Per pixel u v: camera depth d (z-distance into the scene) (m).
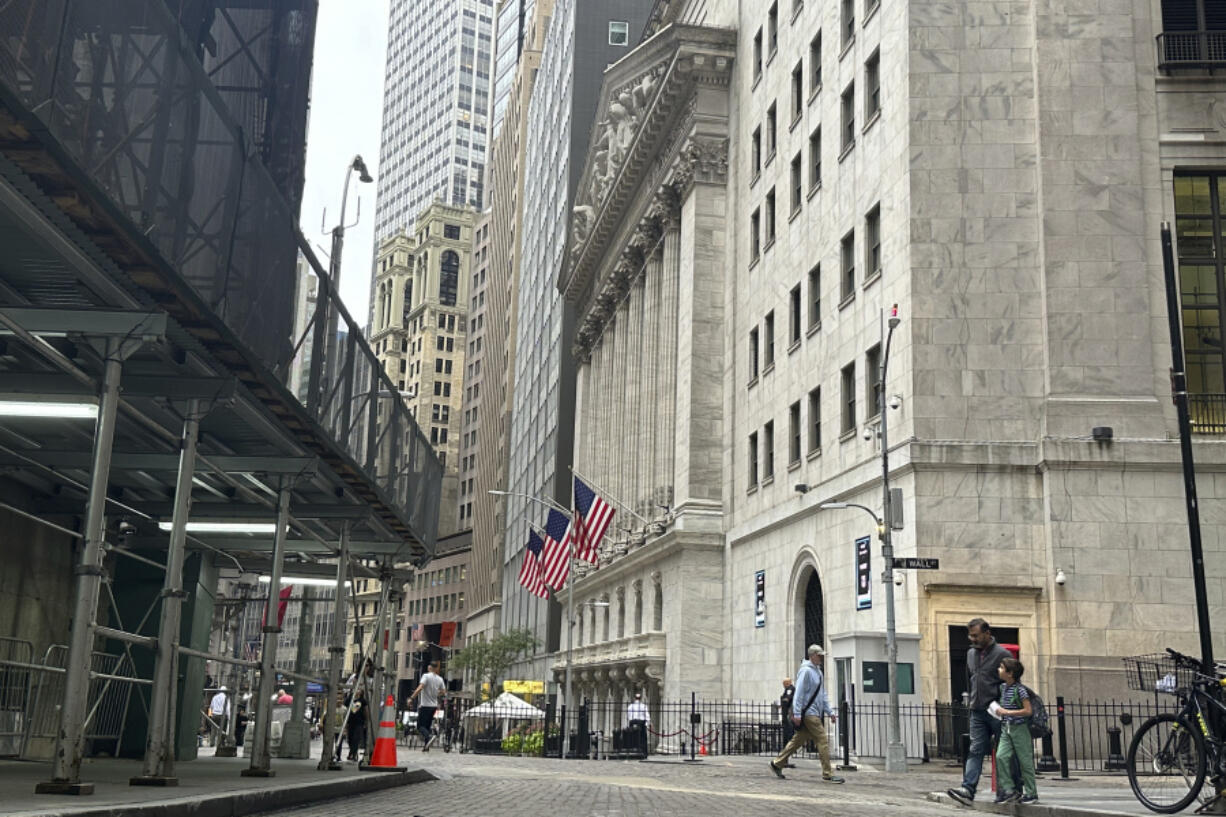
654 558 52.31
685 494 49.41
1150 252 29.42
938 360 29.67
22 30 6.54
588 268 77.75
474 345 166.75
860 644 27.22
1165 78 30.19
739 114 50.31
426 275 188.75
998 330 29.66
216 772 13.84
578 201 79.56
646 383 59.62
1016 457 28.91
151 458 12.79
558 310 91.81
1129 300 29.19
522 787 16.91
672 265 55.38
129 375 10.69
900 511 28.91
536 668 89.25
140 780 10.27
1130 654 27.44
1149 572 27.83
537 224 109.94
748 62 49.25
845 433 35.00
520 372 119.38
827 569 35.44
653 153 58.78
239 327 10.30
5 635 14.84
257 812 10.16
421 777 17.20
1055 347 29.11
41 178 7.35
